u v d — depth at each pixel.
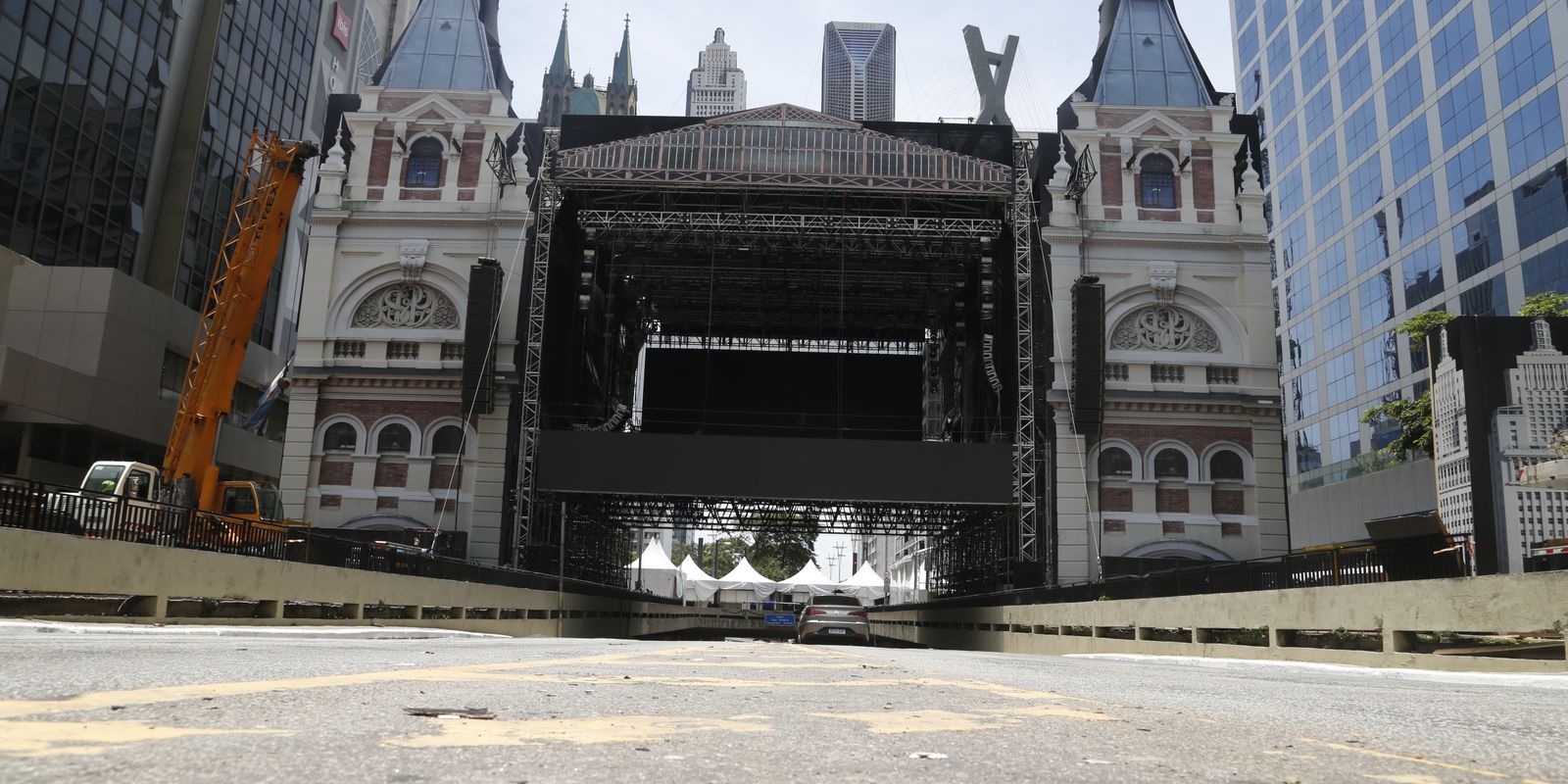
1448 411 22.69
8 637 8.45
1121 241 41.53
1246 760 3.02
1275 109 73.31
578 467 39.31
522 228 41.75
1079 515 39.03
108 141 47.25
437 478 40.12
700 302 52.97
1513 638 12.03
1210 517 39.47
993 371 42.75
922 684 6.30
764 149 40.50
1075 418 38.97
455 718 3.48
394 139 42.94
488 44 44.75
